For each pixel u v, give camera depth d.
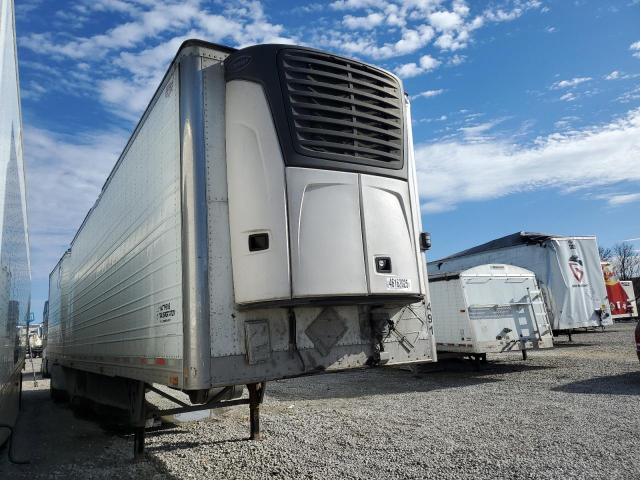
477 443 5.52
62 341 11.50
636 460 4.64
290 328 3.89
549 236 15.38
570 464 4.60
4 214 4.21
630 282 24.80
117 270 6.16
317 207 3.81
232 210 3.84
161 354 4.16
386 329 4.36
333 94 4.09
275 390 10.91
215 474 4.78
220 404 5.68
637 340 9.59
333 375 13.45
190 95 3.88
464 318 11.60
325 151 3.96
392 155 4.36
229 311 3.70
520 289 12.26
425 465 4.79
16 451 6.31
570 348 16.36
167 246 4.12
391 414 7.55
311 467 4.86
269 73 3.89
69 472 5.19
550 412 7.00
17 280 6.49
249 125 3.86
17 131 5.58
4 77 3.74
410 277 4.24
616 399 7.71
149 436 6.68
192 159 3.78
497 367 13.02
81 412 9.52
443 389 10.07
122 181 6.09
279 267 3.61
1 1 3.32
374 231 4.05
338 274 3.78
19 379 9.29
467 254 18.27
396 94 4.55
